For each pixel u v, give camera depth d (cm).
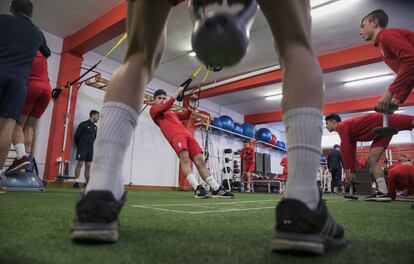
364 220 125
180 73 771
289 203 54
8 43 204
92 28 552
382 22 245
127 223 89
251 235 74
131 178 697
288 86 62
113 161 63
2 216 93
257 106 1041
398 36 209
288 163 60
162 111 305
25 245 54
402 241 72
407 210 195
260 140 1066
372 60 609
